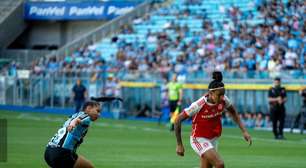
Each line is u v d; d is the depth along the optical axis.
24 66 133.50
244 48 105.00
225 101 35.69
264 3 116.88
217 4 123.94
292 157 56.28
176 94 86.50
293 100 89.00
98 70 113.50
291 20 108.44
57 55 133.50
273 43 103.56
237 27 113.44
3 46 149.62
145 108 106.50
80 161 34.38
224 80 96.38
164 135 77.38
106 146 64.06
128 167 48.69
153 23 128.62
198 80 99.25
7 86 126.81
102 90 111.38
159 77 104.81
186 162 52.00
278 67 94.75
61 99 117.81
